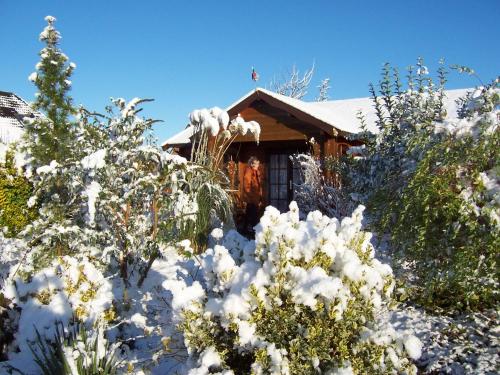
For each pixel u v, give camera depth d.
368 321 3.08
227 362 3.03
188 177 5.82
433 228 4.21
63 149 9.00
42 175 5.63
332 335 2.86
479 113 4.41
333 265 3.13
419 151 4.71
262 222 3.35
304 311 2.94
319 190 8.93
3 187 9.88
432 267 4.30
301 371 2.78
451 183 4.06
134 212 5.60
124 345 3.93
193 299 3.11
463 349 3.69
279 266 2.93
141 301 4.87
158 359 3.51
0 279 5.11
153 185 5.41
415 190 4.18
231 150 13.42
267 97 11.23
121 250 5.46
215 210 7.73
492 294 4.16
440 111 5.77
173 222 5.89
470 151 3.99
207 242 7.37
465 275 3.98
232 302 2.90
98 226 5.60
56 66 10.73
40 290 4.28
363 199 6.13
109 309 4.28
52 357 3.36
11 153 9.96
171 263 6.15
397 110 6.27
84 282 4.31
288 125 11.40
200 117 8.12
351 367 2.74
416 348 2.93
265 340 2.89
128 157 5.52
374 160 6.21
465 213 3.88
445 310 4.40
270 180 13.96
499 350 3.61
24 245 5.80
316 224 3.63
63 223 5.65
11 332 4.00
